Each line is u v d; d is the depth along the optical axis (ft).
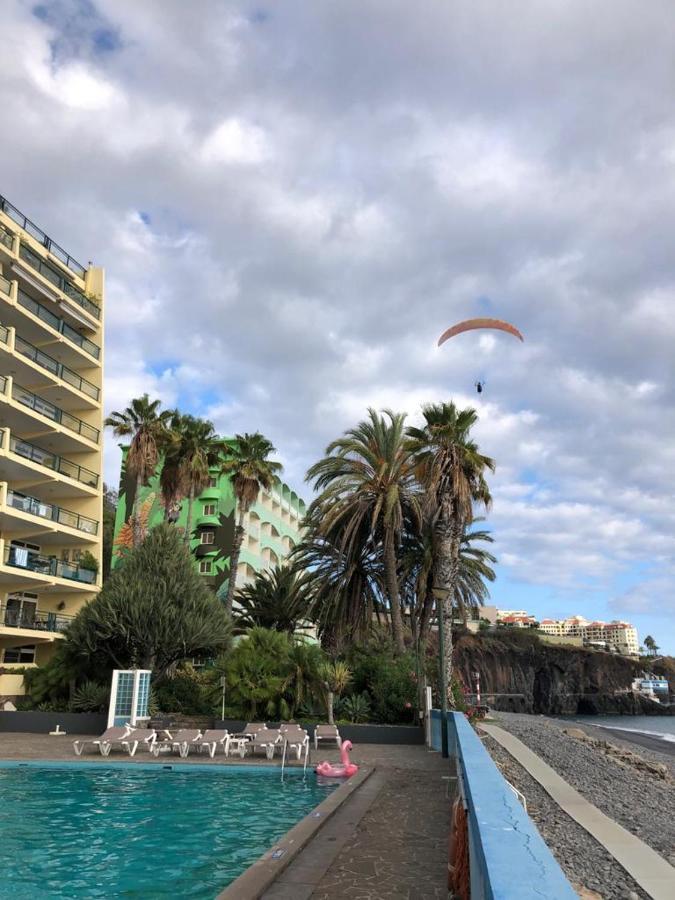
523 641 441.27
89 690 88.38
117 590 88.22
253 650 83.56
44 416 116.67
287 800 39.55
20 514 107.14
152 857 26.43
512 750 56.85
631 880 19.38
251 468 146.82
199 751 61.98
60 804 38.22
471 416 95.25
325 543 115.14
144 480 133.90
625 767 60.03
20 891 22.00
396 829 29.55
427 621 115.65
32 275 117.50
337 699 82.89
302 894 20.25
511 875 7.85
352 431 114.62
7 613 107.24
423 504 101.96
